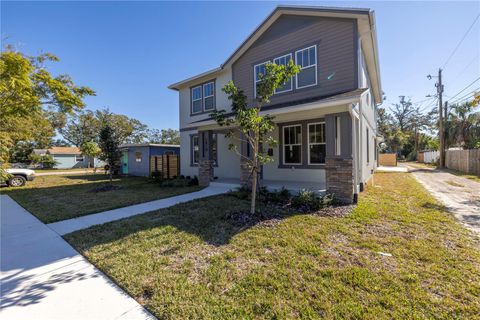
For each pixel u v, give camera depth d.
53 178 17.11
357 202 6.57
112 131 12.66
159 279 2.96
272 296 2.56
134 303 2.55
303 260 3.35
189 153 13.78
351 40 7.76
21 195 9.78
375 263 3.22
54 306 2.52
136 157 19.52
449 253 3.48
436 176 13.62
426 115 39.66
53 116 30.70
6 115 6.98
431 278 2.84
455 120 21.06
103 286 2.89
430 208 6.04
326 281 2.81
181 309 2.39
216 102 12.34
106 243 4.21
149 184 12.42
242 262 3.34
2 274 3.21
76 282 2.99
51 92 7.34
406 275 2.89
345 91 7.75
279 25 9.47
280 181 9.95
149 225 5.12
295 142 9.99
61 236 4.71
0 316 2.36
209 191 9.20
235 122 5.54
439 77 20.19
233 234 4.43
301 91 8.84
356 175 6.79
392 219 5.12
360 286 2.70
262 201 6.92
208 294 2.63
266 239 4.13
